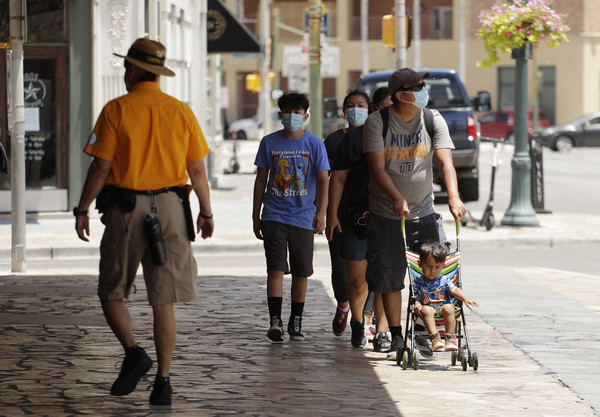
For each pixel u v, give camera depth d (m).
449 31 178.75
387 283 21.41
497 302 29.08
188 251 17.88
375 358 22.06
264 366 21.06
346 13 183.25
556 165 104.25
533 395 18.81
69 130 51.78
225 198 64.25
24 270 35.91
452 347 20.39
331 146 24.50
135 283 32.38
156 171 17.59
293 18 194.00
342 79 183.88
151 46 17.91
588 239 45.03
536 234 45.97
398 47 48.59
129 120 17.50
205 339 23.78
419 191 21.31
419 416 17.28
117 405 17.73
